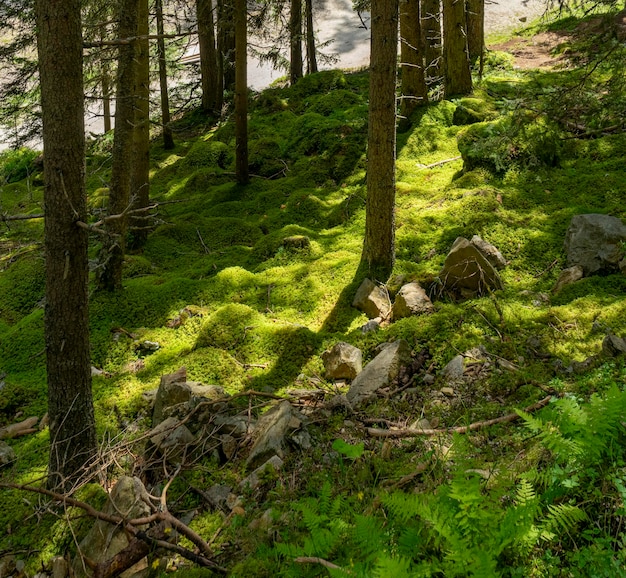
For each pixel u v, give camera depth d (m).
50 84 3.77
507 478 3.00
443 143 11.36
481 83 14.14
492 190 8.49
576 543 2.68
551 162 9.04
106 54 8.55
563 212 7.68
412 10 11.71
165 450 4.57
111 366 6.86
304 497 3.67
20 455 5.25
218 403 5.05
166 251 10.11
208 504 4.10
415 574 2.41
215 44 20.83
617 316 5.44
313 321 7.08
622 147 8.99
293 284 7.81
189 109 20.97
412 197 9.26
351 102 14.83
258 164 13.09
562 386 4.32
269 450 4.29
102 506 4.10
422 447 4.04
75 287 4.14
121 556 3.55
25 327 7.62
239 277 8.09
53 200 3.95
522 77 15.05
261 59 17.05
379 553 2.52
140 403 5.71
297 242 8.75
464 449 3.10
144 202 9.98
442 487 2.94
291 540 3.30
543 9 23.97
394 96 6.67
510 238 7.38
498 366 5.07
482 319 5.81
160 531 3.65
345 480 3.81
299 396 5.32
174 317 7.53
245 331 6.60
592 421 3.01
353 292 7.18
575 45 17.34
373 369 5.34
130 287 8.12
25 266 10.09
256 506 3.90
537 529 2.62
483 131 9.45
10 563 4.10
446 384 5.02
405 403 4.87
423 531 2.86
